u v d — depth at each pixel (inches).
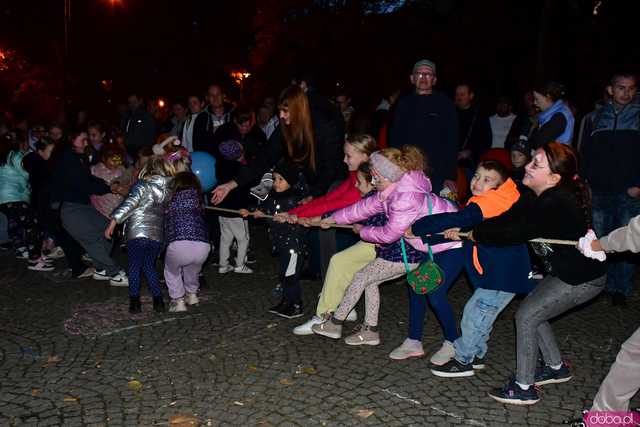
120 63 1242.0
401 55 935.0
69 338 204.4
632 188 235.6
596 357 191.3
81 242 264.7
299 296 223.9
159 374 176.7
